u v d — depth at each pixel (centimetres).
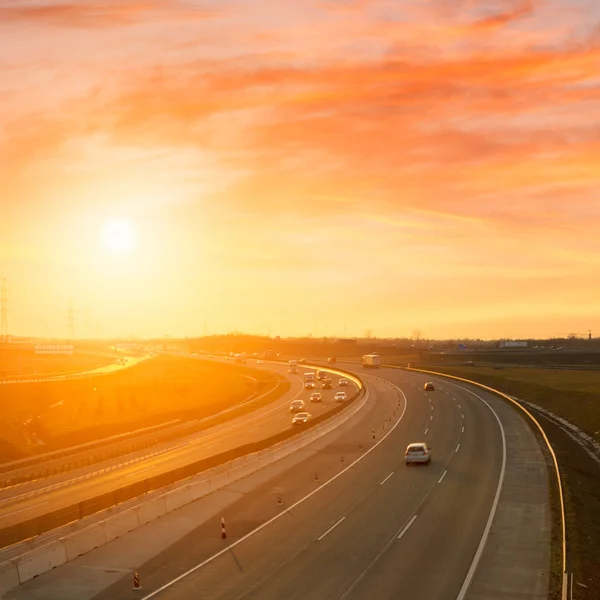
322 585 3406
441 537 4212
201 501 5166
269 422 10750
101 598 3275
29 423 13812
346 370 18838
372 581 3462
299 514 4778
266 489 5572
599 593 3381
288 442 7294
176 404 15925
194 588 3388
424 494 5319
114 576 3575
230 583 3450
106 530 4209
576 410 10069
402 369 18612
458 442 7669
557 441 7688
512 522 4531
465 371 16800
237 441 8950
